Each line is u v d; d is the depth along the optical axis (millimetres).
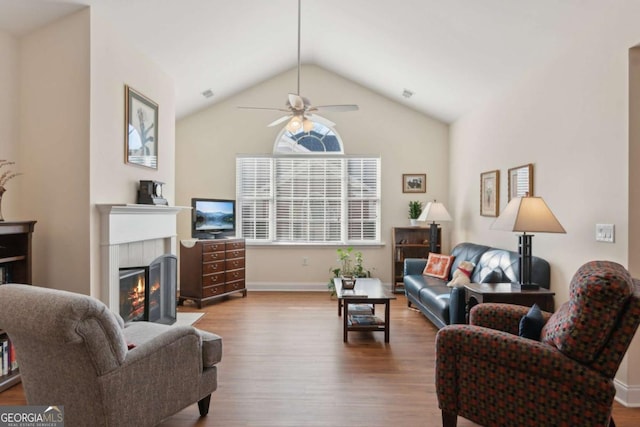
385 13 3846
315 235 6242
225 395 2588
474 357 1957
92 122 3055
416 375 2922
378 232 6219
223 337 3781
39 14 2992
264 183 6188
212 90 5543
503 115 4312
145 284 3699
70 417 1811
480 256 4336
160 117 4281
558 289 3211
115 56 3375
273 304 5164
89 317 1658
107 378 1738
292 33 4863
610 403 1697
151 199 3725
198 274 5004
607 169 2654
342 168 6219
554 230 2863
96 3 3018
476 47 3770
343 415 2342
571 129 3076
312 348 3482
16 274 2828
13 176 2902
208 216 5453
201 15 3713
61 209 3064
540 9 2896
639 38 2375
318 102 6152
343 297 3631
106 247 3148
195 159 6090
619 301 1631
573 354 1732
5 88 3031
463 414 2006
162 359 1993
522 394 1853
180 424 2232
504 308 2453
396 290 5957
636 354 2461
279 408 2420
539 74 3562
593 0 2594
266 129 6129
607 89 2650
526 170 3768
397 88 5652
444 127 6180
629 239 2455
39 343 1769
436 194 6184
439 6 3367
